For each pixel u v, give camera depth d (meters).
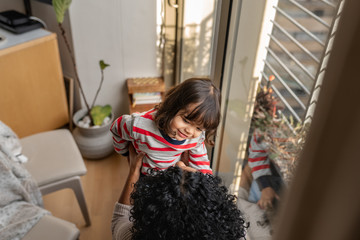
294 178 0.35
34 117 2.40
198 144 1.02
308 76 1.08
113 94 2.66
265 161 1.59
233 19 1.13
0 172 1.39
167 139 0.97
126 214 0.88
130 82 2.51
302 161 0.34
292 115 1.31
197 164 1.04
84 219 2.09
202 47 1.86
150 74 2.59
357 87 0.26
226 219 0.61
